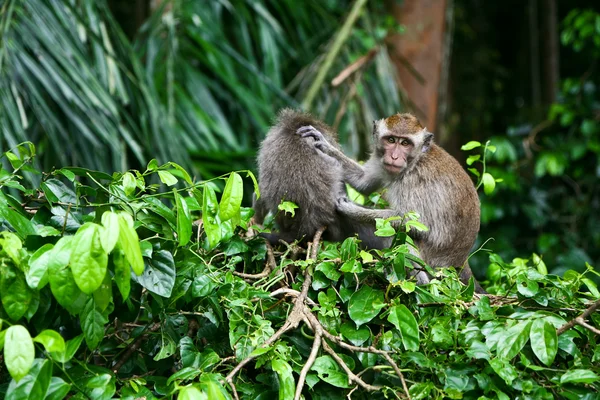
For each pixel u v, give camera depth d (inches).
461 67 648.4
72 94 287.4
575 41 473.1
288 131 222.5
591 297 189.2
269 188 218.2
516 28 689.0
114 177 166.9
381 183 247.3
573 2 661.3
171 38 362.0
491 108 653.3
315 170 214.8
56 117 290.8
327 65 388.5
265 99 386.6
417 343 155.9
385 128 237.5
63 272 132.3
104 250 130.4
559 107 452.1
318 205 213.5
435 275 181.8
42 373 132.4
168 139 314.5
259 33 404.2
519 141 482.0
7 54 278.4
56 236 151.6
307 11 420.5
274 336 154.8
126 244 131.0
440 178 231.5
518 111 595.5
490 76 663.1
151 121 311.1
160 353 160.7
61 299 132.1
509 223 467.8
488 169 443.8
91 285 129.1
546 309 173.8
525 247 468.1
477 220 237.9
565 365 166.9
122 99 306.0
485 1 690.2
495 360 153.9
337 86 386.0
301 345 164.2
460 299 172.7
